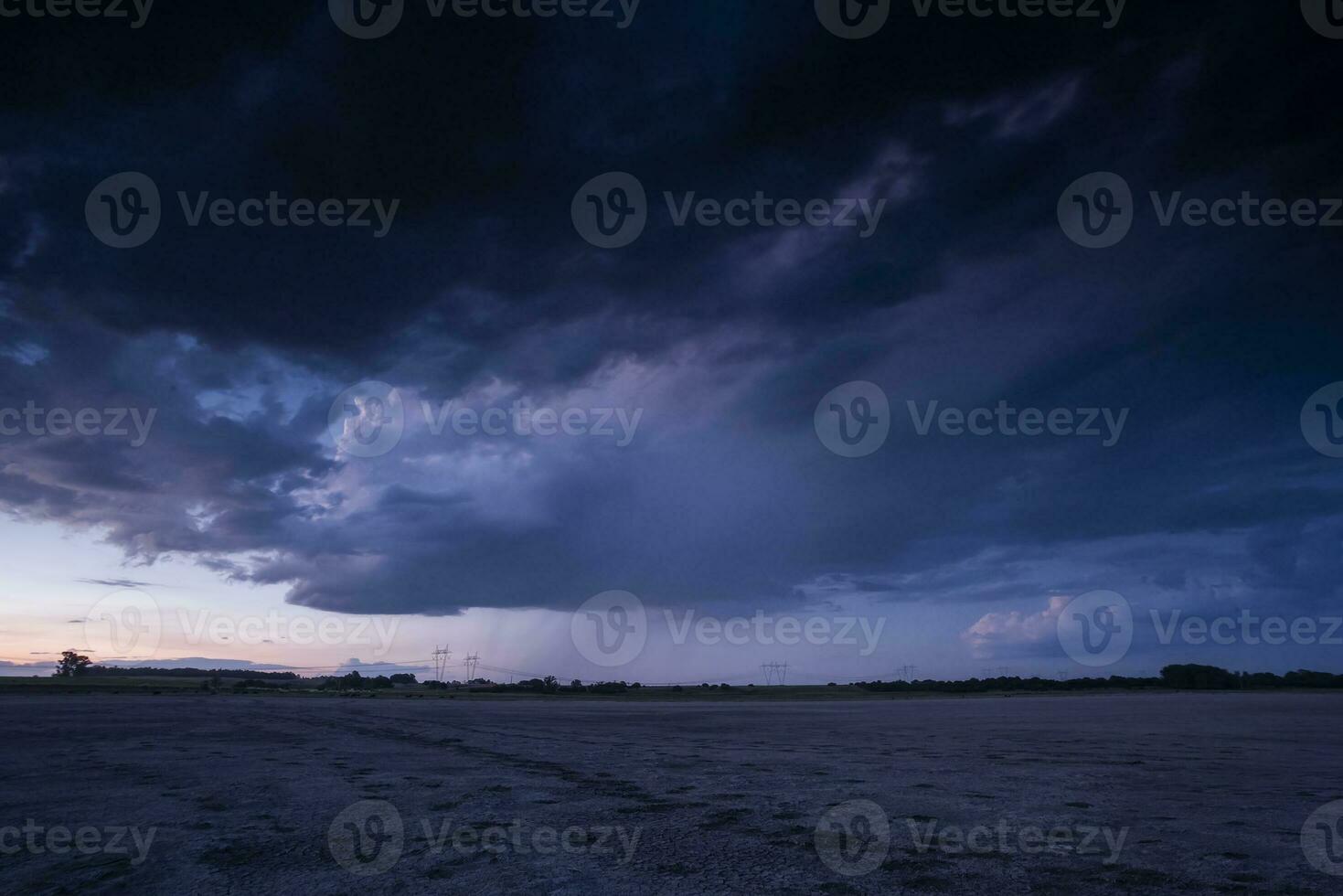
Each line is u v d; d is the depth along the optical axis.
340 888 5.47
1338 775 11.48
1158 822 7.69
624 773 12.28
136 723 27.02
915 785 10.55
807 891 5.31
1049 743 18.22
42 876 5.88
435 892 5.33
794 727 27.28
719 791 10.12
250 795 9.88
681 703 70.06
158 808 8.81
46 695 69.50
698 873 5.82
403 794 9.95
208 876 5.84
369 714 37.62
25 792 10.17
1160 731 22.39
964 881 5.54
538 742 19.08
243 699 67.94
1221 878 5.59
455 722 29.73
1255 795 9.44
